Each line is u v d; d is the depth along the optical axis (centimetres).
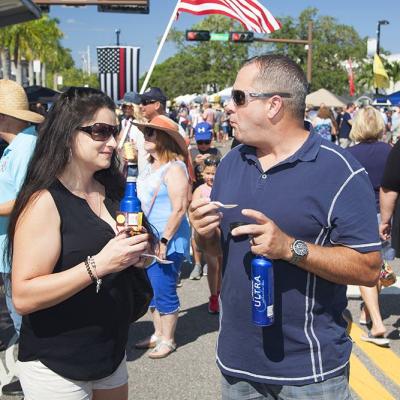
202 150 668
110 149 230
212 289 544
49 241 215
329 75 4494
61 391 226
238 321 228
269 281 211
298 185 217
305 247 207
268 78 219
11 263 229
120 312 235
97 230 225
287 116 221
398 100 2444
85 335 225
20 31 3881
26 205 216
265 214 220
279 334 220
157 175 423
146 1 1145
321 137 225
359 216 214
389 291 618
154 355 448
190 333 501
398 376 424
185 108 3712
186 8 558
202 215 225
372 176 483
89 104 224
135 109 670
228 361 231
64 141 222
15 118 366
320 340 219
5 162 340
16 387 388
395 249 454
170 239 421
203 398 390
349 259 212
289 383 219
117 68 803
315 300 219
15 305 216
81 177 231
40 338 224
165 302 445
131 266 240
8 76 3922
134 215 217
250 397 231
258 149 232
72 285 210
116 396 245
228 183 238
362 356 457
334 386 220
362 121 485
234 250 229
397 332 505
